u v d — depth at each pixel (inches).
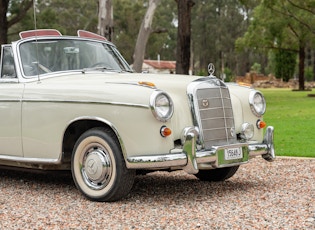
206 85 217.6
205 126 214.4
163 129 198.5
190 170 201.3
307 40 1294.3
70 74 244.7
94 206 205.2
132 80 223.6
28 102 230.4
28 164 236.5
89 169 211.8
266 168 289.4
